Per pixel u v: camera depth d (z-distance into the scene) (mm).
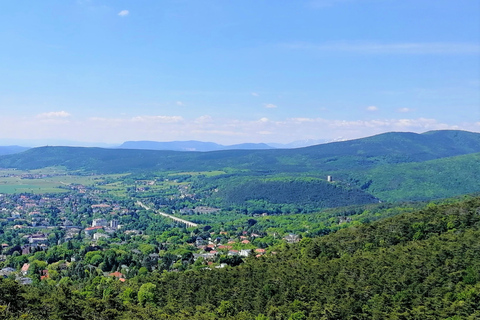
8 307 160125
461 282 173875
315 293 189250
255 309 187625
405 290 178000
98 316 173625
